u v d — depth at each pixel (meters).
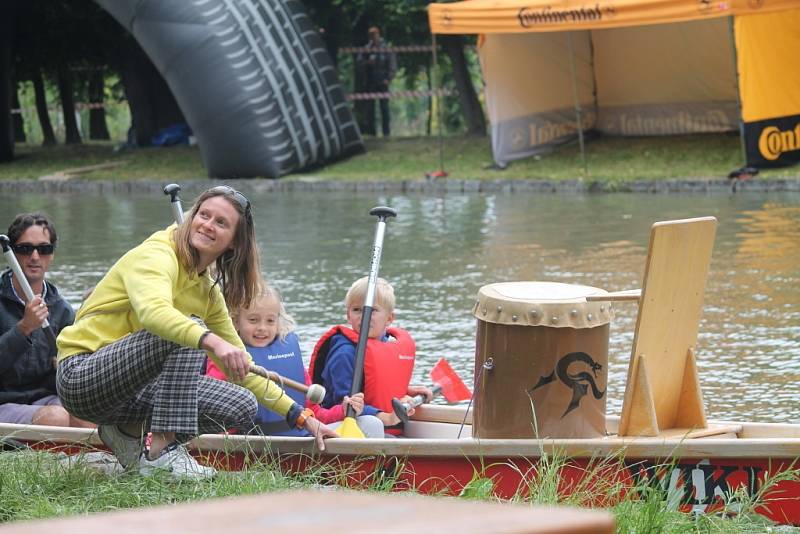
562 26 36.31
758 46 35.47
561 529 1.12
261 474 7.36
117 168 47.44
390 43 58.53
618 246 23.80
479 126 50.47
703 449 7.26
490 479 7.45
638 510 6.54
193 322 7.01
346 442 7.81
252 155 42.12
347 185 40.81
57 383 7.50
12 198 41.03
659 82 43.41
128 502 6.84
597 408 7.65
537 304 7.45
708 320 15.58
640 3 35.00
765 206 30.45
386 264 22.14
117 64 55.34
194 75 41.78
